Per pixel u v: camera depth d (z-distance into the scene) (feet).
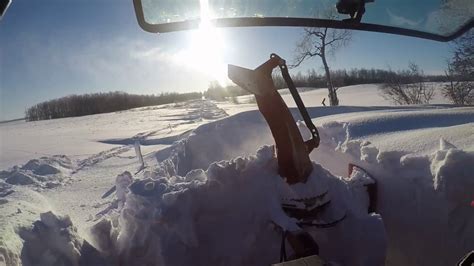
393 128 21.06
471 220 10.83
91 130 144.77
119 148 71.36
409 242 11.86
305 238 8.74
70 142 98.17
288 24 7.29
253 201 10.05
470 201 11.00
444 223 11.23
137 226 9.34
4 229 8.71
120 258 9.25
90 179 37.06
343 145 15.38
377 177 13.03
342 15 7.22
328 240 9.93
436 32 7.54
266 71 9.52
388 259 12.16
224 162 10.68
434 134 16.67
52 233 8.87
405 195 12.21
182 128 106.01
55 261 8.55
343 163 14.92
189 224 9.36
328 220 10.03
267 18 7.26
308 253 8.47
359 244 9.80
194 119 145.28
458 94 80.74
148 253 9.20
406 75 99.25
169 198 9.44
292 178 10.06
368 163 13.60
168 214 9.25
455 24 7.43
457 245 10.89
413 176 12.23
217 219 9.91
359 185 12.19
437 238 11.31
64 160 48.44
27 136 139.95
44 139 117.60
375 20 7.32
